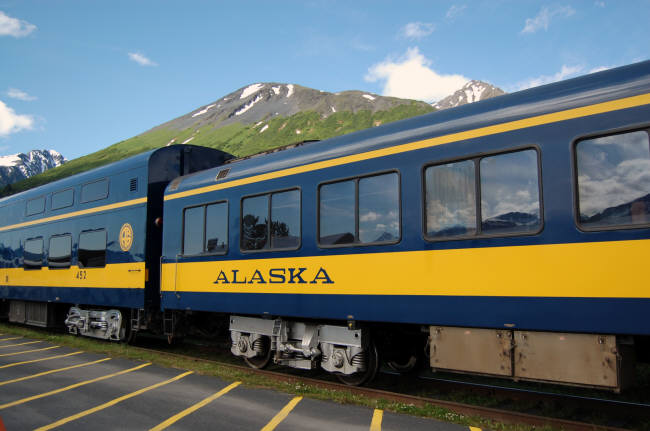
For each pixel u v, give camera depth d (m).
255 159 8.04
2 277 14.94
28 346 10.83
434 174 5.74
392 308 5.86
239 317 8.25
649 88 4.48
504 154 5.25
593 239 4.57
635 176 4.46
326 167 6.79
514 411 5.63
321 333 7.02
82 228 11.66
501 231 5.14
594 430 4.68
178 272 8.98
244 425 5.05
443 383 6.88
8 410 5.69
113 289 10.41
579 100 4.84
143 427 5.05
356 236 6.32
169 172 10.33
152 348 10.66
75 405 5.87
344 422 5.11
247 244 7.74
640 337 4.72
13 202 14.90
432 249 5.61
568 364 4.71
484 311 5.15
